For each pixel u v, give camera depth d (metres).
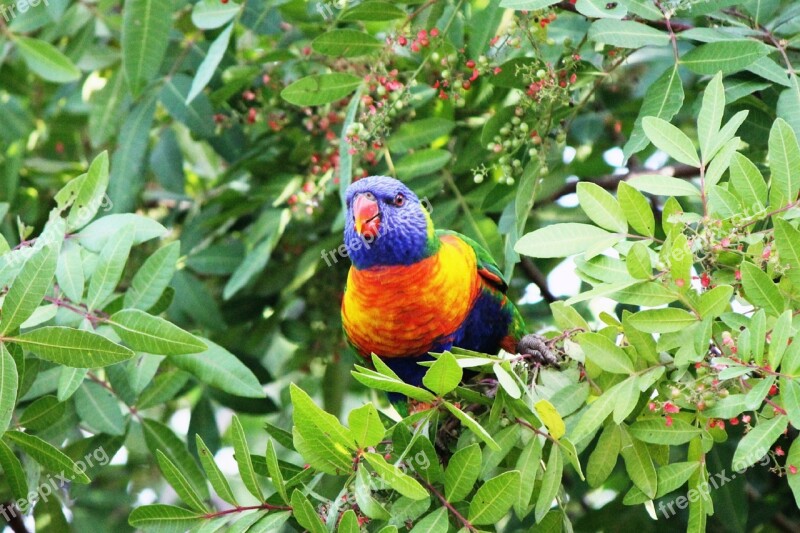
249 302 8.90
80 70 8.79
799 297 5.06
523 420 5.45
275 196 8.44
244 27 8.30
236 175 8.79
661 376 5.37
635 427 5.41
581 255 5.43
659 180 5.45
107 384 7.04
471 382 6.93
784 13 6.95
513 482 4.86
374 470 5.06
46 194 9.37
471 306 7.00
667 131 5.44
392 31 7.48
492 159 7.68
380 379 4.89
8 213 8.77
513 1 5.88
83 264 6.01
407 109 7.86
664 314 5.09
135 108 8.28
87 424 6.96
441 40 6.88
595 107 8.93
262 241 8.16
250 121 8.40
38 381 6.46
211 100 8.24
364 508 4.76
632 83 8.91
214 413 8.33
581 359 5.60
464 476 4.98
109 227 6.05
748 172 5.22
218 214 8.45
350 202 6.82
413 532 4.89
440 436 6.59
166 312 8.29
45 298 5.84
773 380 4.77
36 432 6.80
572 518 8.76
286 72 8.31
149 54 7.27
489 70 7.06
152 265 6.01
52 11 8.21
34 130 9.73
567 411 5.50
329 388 8.85
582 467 8.24
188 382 8.42
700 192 5.34
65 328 5.09
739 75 6.44
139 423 7.06
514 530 8.20
